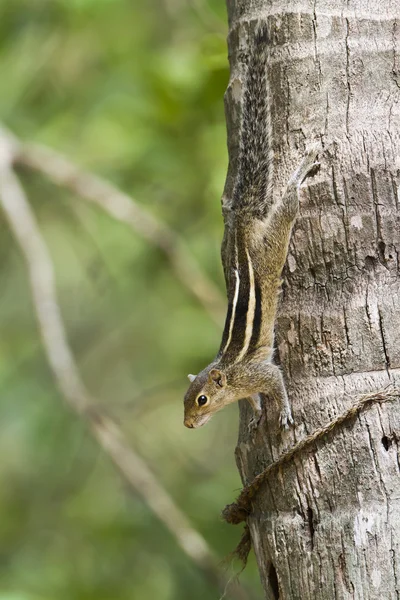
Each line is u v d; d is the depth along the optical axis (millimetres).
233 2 8117
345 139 7207
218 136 14766
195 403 9078
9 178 15141
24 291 19594
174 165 15430
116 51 17094
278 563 6980
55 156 15672
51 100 17297
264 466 7238
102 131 16656
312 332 7090
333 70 7344
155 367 17984
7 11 16344
